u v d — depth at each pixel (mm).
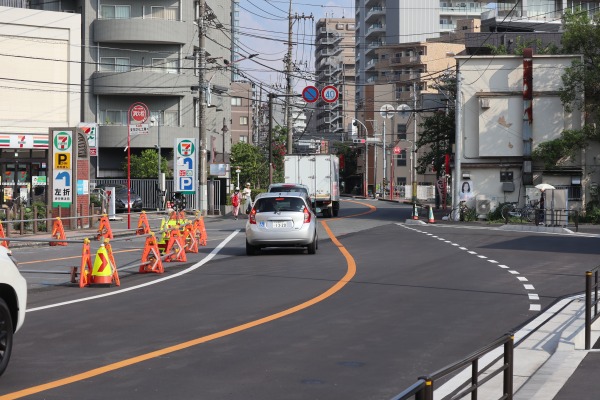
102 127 84250
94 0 85062
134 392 10664
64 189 47938
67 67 65875
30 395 10453
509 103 66188
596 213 62438
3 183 65250
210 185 75125
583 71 64250
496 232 50688
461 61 66750
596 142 65250
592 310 17516
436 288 22516
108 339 14594
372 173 160125
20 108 64250
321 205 70438
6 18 63688
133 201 75875
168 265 29547
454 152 66750
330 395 10617
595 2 135625
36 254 34688
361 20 191750
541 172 66062
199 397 10430
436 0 164375
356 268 27984
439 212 83688
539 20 128125
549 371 11984
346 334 15273
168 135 85688
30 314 17688
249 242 33312
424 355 13359
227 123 107688
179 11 86000
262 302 19594
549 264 29859
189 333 15266
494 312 18250
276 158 115188
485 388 10617
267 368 12227
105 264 23328
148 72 84438
